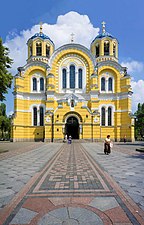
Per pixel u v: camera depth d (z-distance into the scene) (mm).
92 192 8156
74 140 44969
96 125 46031
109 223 5562
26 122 50094
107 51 53781
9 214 6168
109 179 10289
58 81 51562
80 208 6555
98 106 48812
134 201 7168
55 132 45719
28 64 51344
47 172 12094
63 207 6637
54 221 5680
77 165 14617
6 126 53938
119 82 50812
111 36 53844
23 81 50938
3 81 20719
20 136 49156
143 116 45438
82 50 51781
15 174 11531
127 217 5930
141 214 6129
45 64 51500
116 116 50094
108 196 7672
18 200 7305
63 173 11812
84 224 5508
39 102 50625
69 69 51844
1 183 9586
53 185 9211
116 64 51281
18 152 23906
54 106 49406
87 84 51562
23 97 50594
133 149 27594
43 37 54250
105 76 51875
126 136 48812
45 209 6492
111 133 49844
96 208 6555
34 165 14641
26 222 5648
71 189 8578
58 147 31609
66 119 46281
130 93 49500
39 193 8062
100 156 19906
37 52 53750
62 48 51781
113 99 50750
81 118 46188
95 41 55094
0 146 33625
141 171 12281
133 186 9000
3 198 7559
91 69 51375
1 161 16641
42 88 51469
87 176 11008
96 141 45531
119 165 14492
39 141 49406
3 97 22312
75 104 46375
